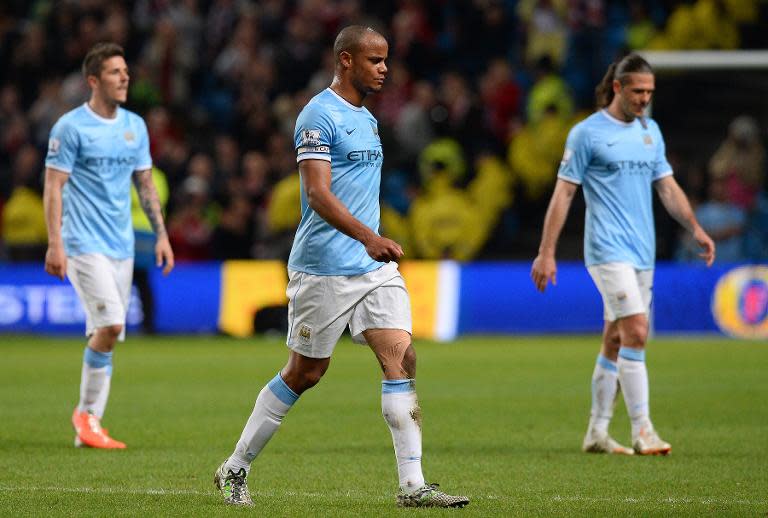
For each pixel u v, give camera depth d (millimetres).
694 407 37812
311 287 21797
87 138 30703
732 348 58000
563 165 29844
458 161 73812
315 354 21969
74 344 61469
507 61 83938
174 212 74062
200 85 84562
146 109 74938
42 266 70125
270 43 84438
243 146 78625
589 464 27625
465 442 31281
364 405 38844
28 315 67312
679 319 64938
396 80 78500
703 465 27406
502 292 66438
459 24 84375
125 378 46719
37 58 85125
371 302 21797
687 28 85312
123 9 88125
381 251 20531
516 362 52469
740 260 67688
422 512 21281
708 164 81938
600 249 29734
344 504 22281
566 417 36125
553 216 29641
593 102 81312
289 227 66625
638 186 29891
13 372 48656
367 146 22047
